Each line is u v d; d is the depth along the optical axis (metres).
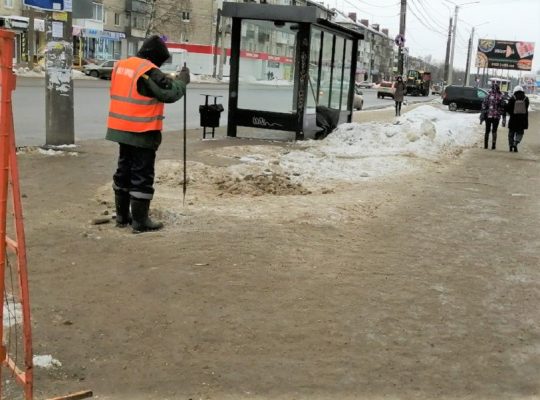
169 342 3.97
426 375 3.69
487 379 3.68
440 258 6.02
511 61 99.88
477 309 4.74
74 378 3.50
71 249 5.61
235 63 15.12
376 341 4.10
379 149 14.30
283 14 14.35
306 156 12.39
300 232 6.55
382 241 6.48
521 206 8.95
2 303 2.96
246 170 9.92
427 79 79.94
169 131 16.38
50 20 10.78
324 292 4.89
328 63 16.36
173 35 73.31
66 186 8.20
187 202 7.70
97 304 4.47
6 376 3.44
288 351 3.91
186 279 4.98
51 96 11.05
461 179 11.20
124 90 5.84
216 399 3.34
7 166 2.85
